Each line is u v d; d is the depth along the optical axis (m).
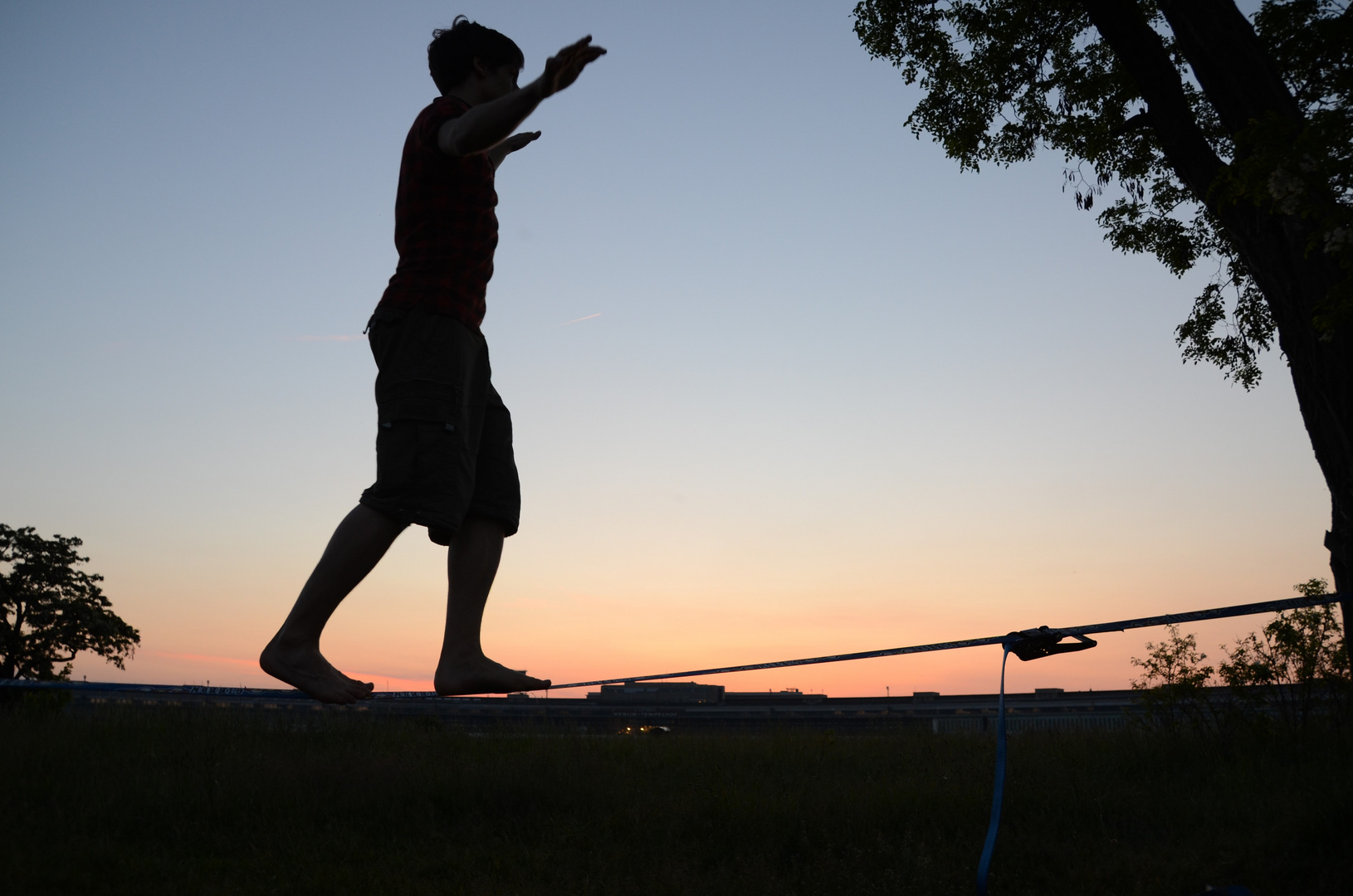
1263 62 8.81
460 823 7.95
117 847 6.86
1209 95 9.12
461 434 2.22
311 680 2.07
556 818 8.05
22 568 49.84
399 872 6.33
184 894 5.58
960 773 9.92
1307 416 8.63
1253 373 13.41
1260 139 7.33
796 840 7.20
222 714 13.71
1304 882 5.57
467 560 2.38
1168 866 5.97
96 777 9.13
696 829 7.68
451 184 2.29
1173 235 13.49
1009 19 12.99
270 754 10.99
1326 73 9.10
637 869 6.48
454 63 2.44
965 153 13.77
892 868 6.25
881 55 13.78
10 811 7.59
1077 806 7.71
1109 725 13.78
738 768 10.89
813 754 12.73
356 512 2.16
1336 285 7.54
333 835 7.28
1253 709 10.62
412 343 2.24
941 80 13.69
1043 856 6.51
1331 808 6.25
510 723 15.05
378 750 11.93
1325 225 7.00
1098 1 10.19
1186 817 7.28
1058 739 12.56
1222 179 8.64
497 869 6.45
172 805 8.07
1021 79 13.37
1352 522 8.28
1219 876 5.78
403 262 2.32
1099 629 2.01
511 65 2.49
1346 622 8.48
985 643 2.14
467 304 2.30
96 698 14.65
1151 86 9.92
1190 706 10.90
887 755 12.46
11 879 5.66
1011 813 7.74
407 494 2.15
